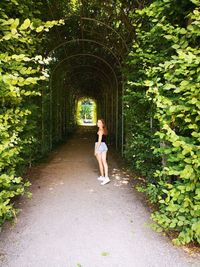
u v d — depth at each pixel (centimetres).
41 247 335
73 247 336
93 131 2508
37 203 496
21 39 333
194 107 300
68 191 576
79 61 1591
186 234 318
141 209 468
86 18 875
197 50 307
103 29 957
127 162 880
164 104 322
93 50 1288
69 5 864
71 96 2350
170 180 408
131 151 698
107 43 1026
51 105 1191
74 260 307
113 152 1166
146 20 514
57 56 1266
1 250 326
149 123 525
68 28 1005
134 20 717
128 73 677
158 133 318
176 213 338
